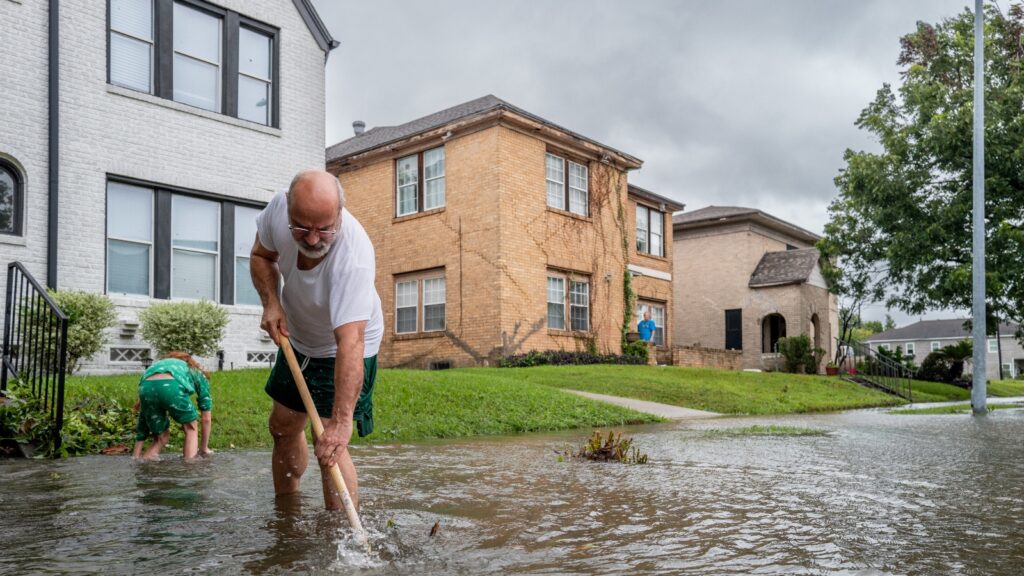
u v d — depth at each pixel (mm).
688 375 18078
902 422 11039
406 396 9906
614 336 21656
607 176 21906
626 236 22438
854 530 3189
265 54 13797
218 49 13094
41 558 2621
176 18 12547
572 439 7965
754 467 5477
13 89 10609
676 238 30938
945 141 20984
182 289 12406
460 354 18812
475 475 4969
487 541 2920
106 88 11539
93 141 11367
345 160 21578
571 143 20438
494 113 18203
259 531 3045
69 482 4488
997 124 20594
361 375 2967
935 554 2756
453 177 19344
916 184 22172
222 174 12859
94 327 9727
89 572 2432
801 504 3848
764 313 28516
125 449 6445
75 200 11117
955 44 22094
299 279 3070
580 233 20828
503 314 18141
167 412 5910
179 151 12336
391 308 20609
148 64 12211
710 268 29922
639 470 5266
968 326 22844
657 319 24703
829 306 30969
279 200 3098
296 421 3600
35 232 10656
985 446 7277
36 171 10727
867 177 22812
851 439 7977
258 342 13094
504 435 8586
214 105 13008
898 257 22516
